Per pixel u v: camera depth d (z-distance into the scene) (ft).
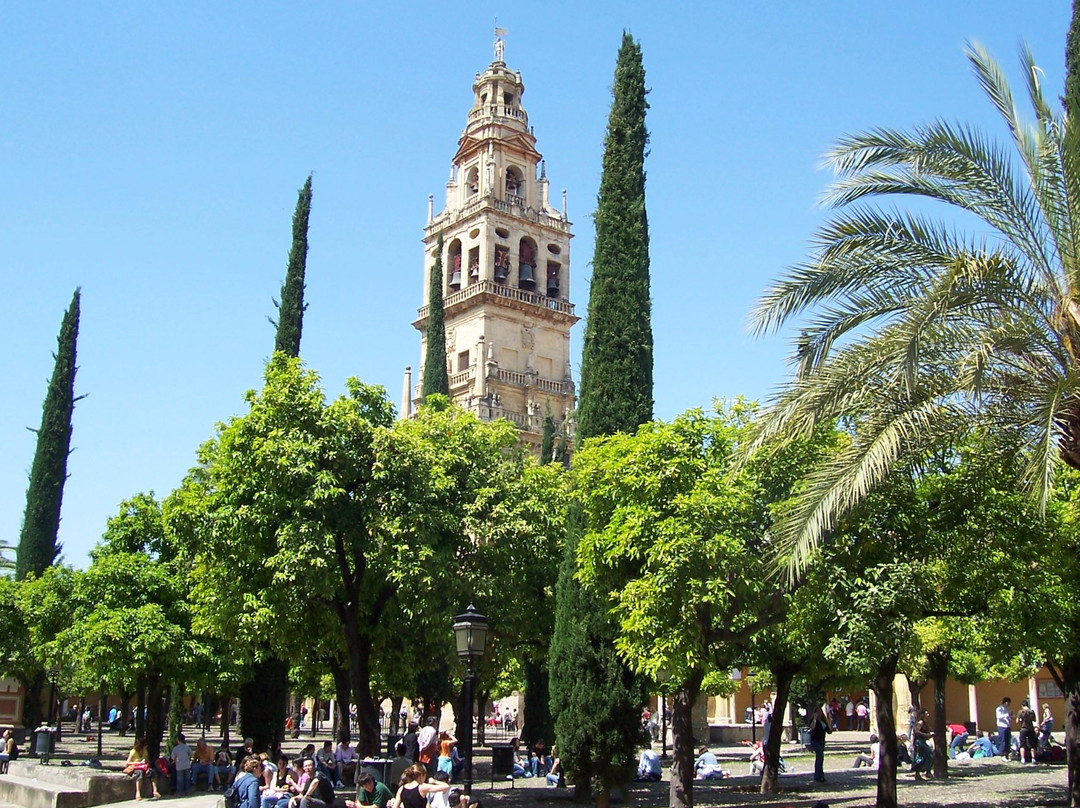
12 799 114.62
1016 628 83.51
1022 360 65.67
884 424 66.13
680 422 91.81
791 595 82.33
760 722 255.29
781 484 86.89
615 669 99.35
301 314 165.27
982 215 66.59
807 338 69.10
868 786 115.44
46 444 208.23
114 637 128.16
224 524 106.63
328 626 116.98
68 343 214.69
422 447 117.70
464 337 296.30
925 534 79.20
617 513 87.30
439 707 154.61
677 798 88.12
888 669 86.17
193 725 326.44
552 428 233.96
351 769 122.42
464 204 304.50
